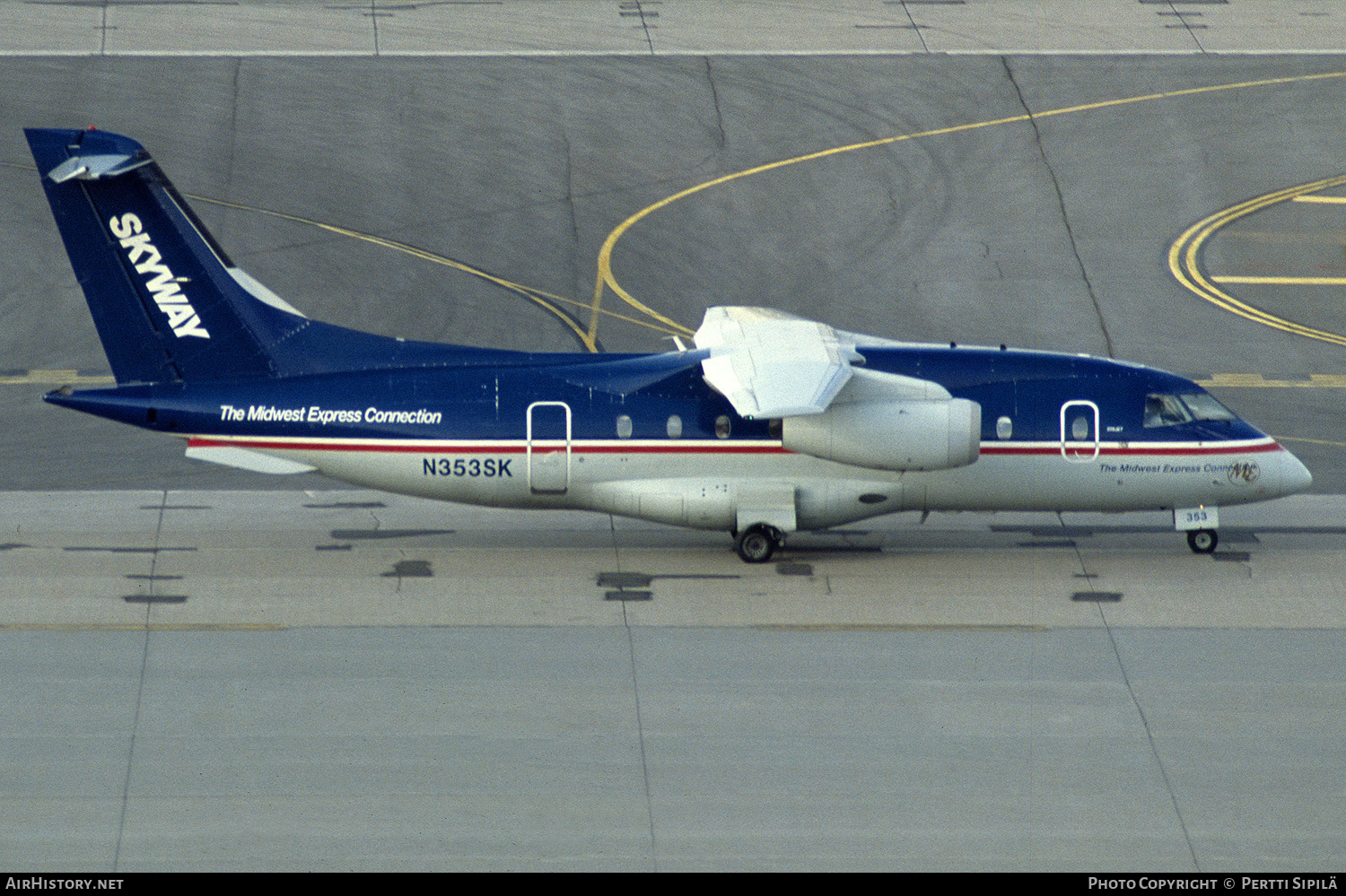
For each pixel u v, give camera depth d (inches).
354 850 3511.3
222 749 3927.2
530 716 4114.2
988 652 4505.4
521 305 7327.8
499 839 3563.0
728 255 7785.4
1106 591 4948.3
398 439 4972.9
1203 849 3560.5
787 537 5408.5
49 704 4124.0
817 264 7736.2
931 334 7190.0
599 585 4953.3
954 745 3993.6
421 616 4702.3
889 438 4904.0
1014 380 5152.6
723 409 5032.0
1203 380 6875.0
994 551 5300.2
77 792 3720.5
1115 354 7081.7
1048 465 5123.0
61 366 6840.6
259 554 5177.2
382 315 7194.9
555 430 5002.5
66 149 4808.1
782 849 3538.4
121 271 4909.0
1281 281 7721.5
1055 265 7780.5
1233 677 4365.2
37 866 3422.7
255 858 3472.0
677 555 5221.5
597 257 7736.2
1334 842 3595.0
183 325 4955.7
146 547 5221.5
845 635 4606.3
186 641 4507.9
